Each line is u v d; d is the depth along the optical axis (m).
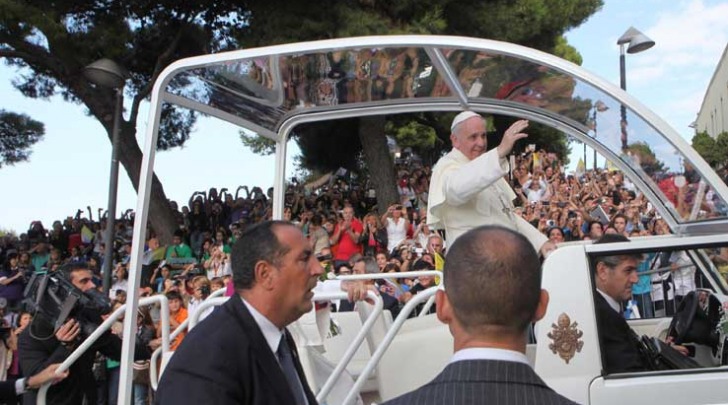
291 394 2.54
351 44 4.01
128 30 14.84
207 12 15.75
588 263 3.60
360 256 9.47
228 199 16.39
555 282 3.56
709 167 3.90
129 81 16.77
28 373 5.09
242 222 14.72
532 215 12.52
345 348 4.72
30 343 5.15
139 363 7.82
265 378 2.48
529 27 15.23
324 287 3.73
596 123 4.54
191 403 2.35
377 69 4.44
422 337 3.98
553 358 3.47
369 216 12.12
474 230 1.85
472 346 1.74
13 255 15.89
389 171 16.00
